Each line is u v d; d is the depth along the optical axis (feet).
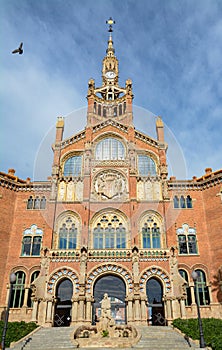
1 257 120.98
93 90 164.45
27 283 117.91
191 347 75.00
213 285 116.88
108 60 196.75
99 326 89.20
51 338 85.97
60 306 116.37
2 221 126.82
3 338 71.61
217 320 95.30
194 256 123.34
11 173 143.95
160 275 114.32
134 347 76.59
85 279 111.96
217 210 127.65
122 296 136.15
